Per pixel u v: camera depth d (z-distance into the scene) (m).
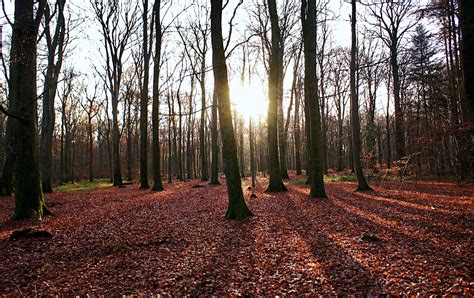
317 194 13.71
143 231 8.37
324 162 30.19
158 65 21.31
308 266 5.49
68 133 39.03
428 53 20.03
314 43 13.66
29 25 9.84
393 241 6.66
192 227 8.77
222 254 6.31
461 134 8.12
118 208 12.40
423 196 12.56
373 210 10.18
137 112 34.72
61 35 20.80
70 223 9.34
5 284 4.98
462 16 4.11
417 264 5.26
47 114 20.88
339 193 15.52
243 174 38.41
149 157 50.00
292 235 7.60
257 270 5.40
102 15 24.19
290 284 4.79
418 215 8.94
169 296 4.50
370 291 4.42
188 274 5.30
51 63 20.36
